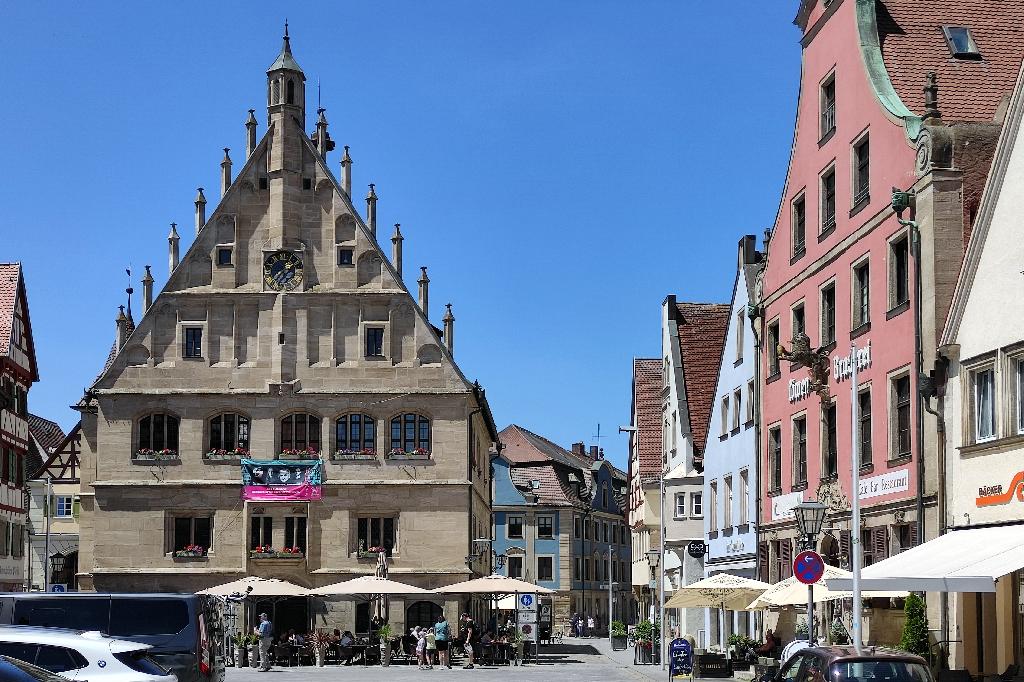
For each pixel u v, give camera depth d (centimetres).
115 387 6538
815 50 4212
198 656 2739
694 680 4362
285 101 6669
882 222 3597
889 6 3859
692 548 5528
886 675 2067
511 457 12581
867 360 3706
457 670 5384
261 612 6425
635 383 7931
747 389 5134
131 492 6475
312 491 6462
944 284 3256
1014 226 2956
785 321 4500
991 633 3058
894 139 3531
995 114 3459
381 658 5831
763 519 4706
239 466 6488
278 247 6588
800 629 4294
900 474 3453
